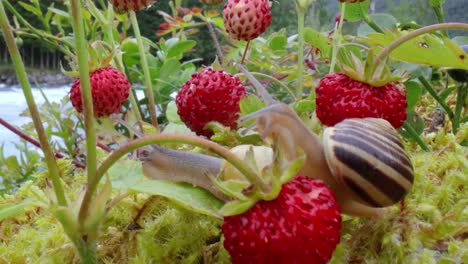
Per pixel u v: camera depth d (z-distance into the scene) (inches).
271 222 2.8
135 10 5.3
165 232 3.7
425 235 3.4
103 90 4.9
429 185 4.0
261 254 2.8
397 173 3.1
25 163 7.4
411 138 5.7
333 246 2.9
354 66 4.0
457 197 3.9
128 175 3.7
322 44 6.7
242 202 2.8
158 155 3.6
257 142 4.2
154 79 8.0
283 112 3.2
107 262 3.6
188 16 8.9
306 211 2.8
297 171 2.9
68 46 8.1
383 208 3.6
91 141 3.0
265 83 7.6
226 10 5.1
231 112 4.3
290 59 8.3
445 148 4.7
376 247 3.5
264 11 5.1
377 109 3.9
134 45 8.4
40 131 3.0
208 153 4.4
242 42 8.4
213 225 3.7
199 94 4.3
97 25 8.1
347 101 4.0
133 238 3.7
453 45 4.2
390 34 4.5
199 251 3.6
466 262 3.3
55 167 3.0
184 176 3.5
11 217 4.4
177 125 5.4
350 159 3.1
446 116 7.1
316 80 7.3
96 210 3.0
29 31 8.5
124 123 3.8
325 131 3.3
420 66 5.9
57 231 3.8
